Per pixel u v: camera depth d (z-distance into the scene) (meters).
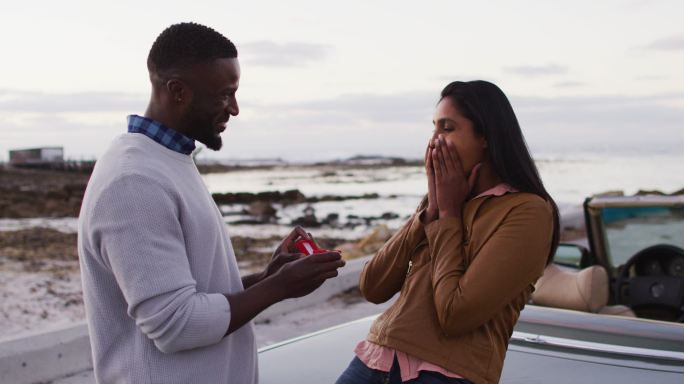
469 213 1.77
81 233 1.74
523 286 1.68
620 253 4.33
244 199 29.12
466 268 1.73
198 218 1.77
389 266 1.93
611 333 2.50
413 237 1.89
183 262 1.68
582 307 3.13
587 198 4.35
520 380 2.25
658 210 4.09
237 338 1.88
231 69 1.84
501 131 1.77
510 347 2.48
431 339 1.70
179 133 1.82
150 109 1.86
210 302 1.67
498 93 1.81
